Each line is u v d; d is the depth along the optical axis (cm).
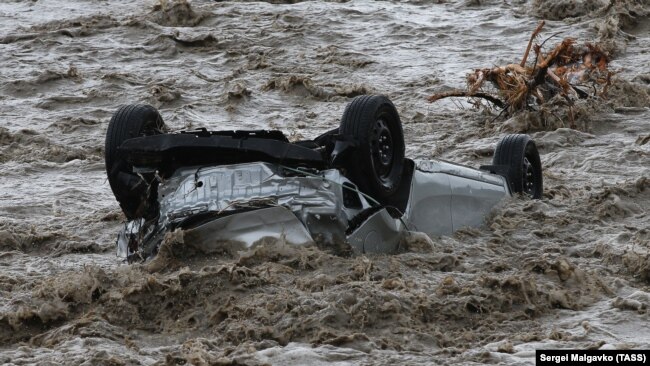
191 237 3497
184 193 3622
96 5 10975
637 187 4750
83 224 4719
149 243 3619
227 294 3272
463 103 7394
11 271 3941
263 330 3034
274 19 9869
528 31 9419
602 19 9450
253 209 3519
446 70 8350
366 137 3691
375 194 3762
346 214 3625
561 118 6625
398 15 9950
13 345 3125
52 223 4772
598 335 3034
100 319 3169
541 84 6750
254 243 3491
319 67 8506
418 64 8531
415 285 3369
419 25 9600
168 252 3484
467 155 6147
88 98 7775
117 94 7850
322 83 7994
